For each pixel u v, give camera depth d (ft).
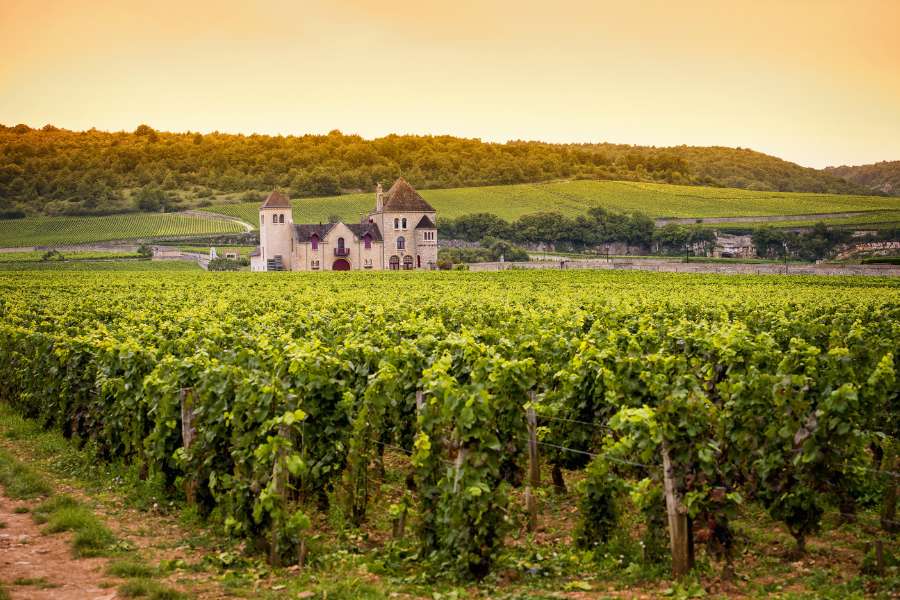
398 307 113.29
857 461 41.55
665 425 38.45
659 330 76.13
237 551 43.24
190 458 48.78
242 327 91.50
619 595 36.04
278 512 40.24
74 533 44.55
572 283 223.51
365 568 39.91
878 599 34.94
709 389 55.72
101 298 150.71
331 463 49.19
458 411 39.81
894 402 54.65
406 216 437.17
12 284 226.58
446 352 55.83
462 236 620.90
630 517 47.65
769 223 622.54
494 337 71.00
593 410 54.13
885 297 135.23
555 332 74.95
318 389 48.44
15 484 54.34
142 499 53.31
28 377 79.46
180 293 170.40
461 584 38.22
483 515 38.96
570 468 55.01
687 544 38.78
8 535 44.06
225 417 46.62
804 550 41.37
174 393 53.16
